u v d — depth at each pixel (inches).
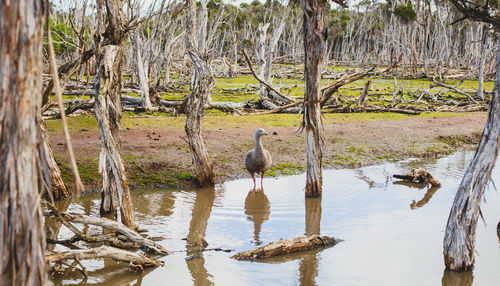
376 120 769.6
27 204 108.2
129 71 1596.9
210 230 302.4
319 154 374.0
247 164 418.3
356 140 607.8
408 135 652.1
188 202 365.1
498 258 254.8
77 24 748.6
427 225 312.8
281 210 346.3
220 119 730.8
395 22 2154.3
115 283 223.9
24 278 108.4
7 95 104.0
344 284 224.2
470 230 230.5
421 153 572.7
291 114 814.5
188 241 281.6
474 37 1809.8
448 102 1021.8
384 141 610.9
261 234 295.3
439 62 1945.1
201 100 398.3
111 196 319.3
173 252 263.3
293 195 388.2
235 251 266.4
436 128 703.7
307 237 271.4
